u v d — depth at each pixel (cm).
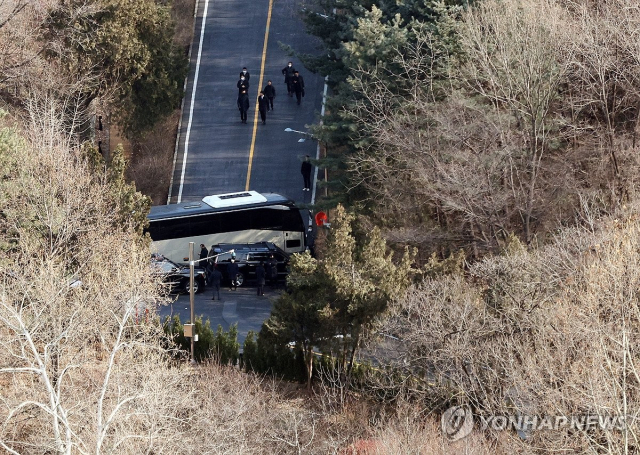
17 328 4259
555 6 7869
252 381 6281
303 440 5381
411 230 7225
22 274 5409
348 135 7975
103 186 6341
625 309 4244
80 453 4356
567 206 7256
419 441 4747
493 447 4819
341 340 6256
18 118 8444
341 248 6275
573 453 4041
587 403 3941
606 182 7162
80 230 6050
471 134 7181
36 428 4897
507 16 7481
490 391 4988
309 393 6306
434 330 5200
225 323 7712
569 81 7469
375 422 5481
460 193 6925
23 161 6181
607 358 3903
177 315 6988
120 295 5509
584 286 4634
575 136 7506
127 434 4347
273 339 6506
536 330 4850
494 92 7375
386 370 5741
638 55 6994
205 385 5638
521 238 7244
